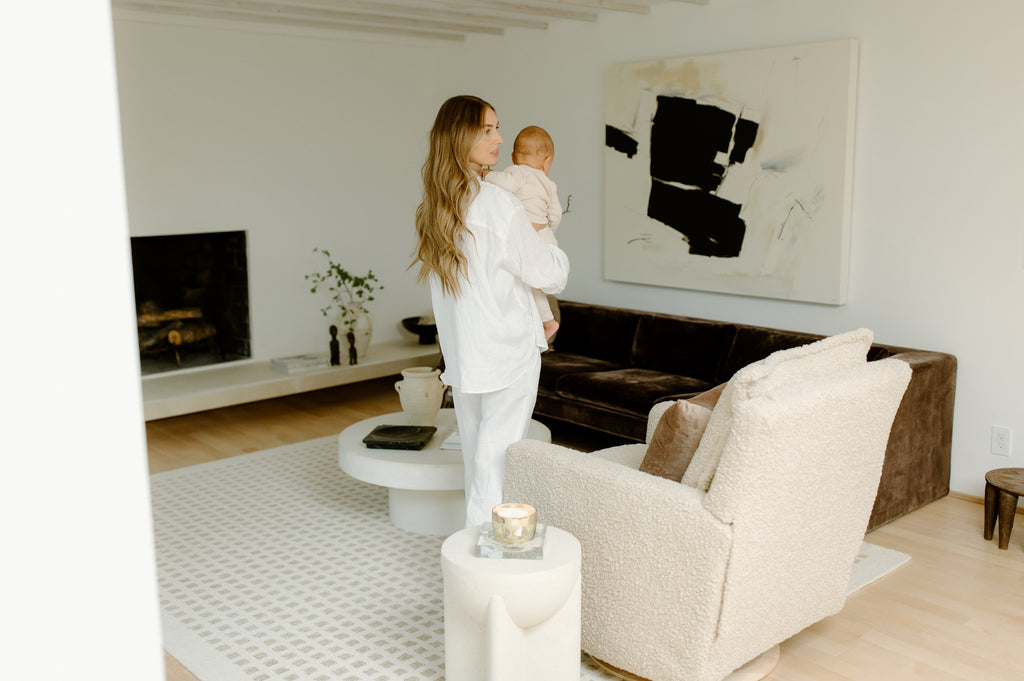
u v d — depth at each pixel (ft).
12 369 3.47
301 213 19.03
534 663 7.30
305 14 16.38
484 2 15.11
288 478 13.92
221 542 11.43
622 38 16.44
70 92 3.49
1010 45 11.68
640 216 16.42
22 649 3.61
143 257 18.26
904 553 10.89
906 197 12.98
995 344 12.31
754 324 15.19
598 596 7.86
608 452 9.61
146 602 3.88
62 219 3.52
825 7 13.53
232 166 17.88
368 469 11.13
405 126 20.52
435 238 8.95
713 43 15.05
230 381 16.96
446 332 9.41
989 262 12.23
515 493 8.41
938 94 12.45
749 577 7.18
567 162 17.88
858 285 13.73
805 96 13.69
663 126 15.72
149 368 18.12
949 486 13.03
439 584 10.12
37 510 3.59
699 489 7.31
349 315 18.26
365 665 8.39
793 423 6.81
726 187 14.96
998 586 10.00
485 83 19.35
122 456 3.76
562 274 9.17
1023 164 11.75
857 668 8.29
